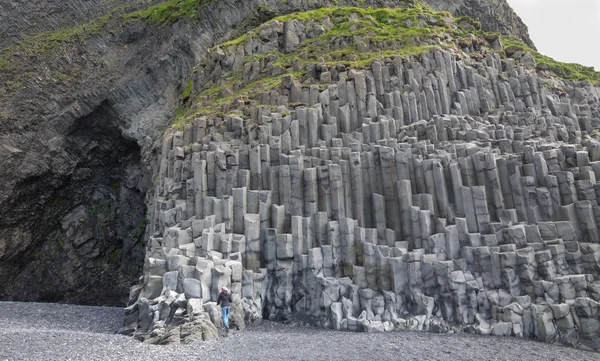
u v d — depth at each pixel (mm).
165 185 26078
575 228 20547
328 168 23656
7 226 40844
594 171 21984
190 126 28141
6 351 12922
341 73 29719
